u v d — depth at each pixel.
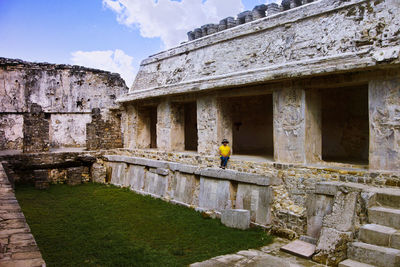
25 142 14.84
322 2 8.26
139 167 13.24
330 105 10.62
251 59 9.59
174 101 12.05
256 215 8.16
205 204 9.72
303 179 7.73
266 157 9.98
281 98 8.38
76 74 21.59
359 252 5.38
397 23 6.70
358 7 7.53
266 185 7.98
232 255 6.21
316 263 5.88
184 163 11.08
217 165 9.85
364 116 9.86
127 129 14.99
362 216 5.95
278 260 5.86
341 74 7.23
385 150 6.61
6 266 3.88
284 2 9.89
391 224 5.60
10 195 7.21
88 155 15.23
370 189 6.16
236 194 8.99
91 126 16.06
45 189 13.29
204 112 10.63
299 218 7.32
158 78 13.59
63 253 6.73
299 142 8.04
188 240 7.41
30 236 4.85
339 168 7.24
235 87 9.52
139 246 7.09
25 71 19.84
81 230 8.20
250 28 10.02
